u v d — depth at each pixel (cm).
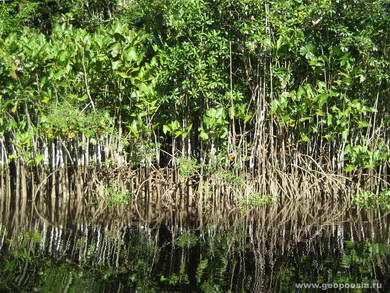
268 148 925
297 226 701
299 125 905
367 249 567
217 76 838
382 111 943
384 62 855
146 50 890
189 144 914
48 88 853
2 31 921
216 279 464
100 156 906
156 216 780
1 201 879
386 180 937
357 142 946
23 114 903
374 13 831
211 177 891
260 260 524
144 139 921
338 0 812
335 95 844
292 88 931
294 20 834
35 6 1077
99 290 429
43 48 822
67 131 852
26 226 680
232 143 904
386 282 455
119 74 837
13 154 897
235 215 789
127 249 563
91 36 855
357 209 829
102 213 795
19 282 445
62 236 623
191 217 776
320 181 915
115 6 1132
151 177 901
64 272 476
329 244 591
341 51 855
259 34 829
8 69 827
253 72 905
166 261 519
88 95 853
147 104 872
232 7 847
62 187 899
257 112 893
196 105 896
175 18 844
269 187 895
